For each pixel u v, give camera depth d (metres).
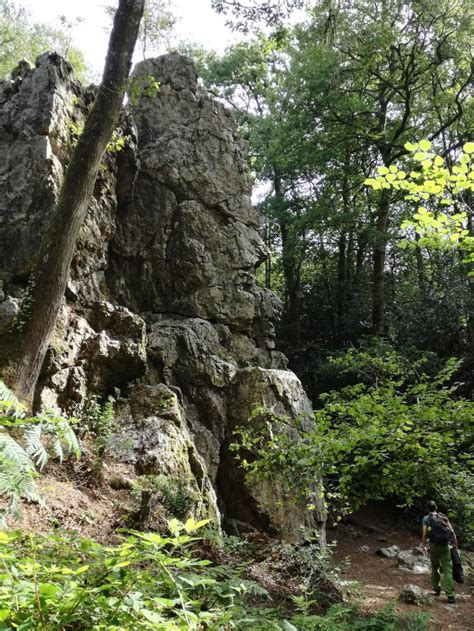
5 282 9.56
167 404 10.04
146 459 8.67
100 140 8.68
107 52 8.91
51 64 11.12
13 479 1.86
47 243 8.45
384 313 22.30
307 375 23.11
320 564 8.75
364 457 5.89
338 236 27.30
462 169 5.45
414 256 26.34
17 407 2.12
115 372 10.16
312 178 26.41
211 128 14.30
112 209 12.23
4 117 10.79
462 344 20.78
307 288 27.02
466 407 6.20
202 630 2.14
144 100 14.04
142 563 3.99
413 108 22.77
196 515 8.38
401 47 20.53
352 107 21.38
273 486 10.68
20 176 10.29
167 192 13.35
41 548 2.18
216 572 4.11
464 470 6.25
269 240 28.98
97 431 9.01
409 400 8.86
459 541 13.52
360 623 6.08
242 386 11.91
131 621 1.60
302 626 4.43
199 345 12.19
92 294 11.34
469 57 20.59
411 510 17.33
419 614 6.84
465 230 6.05
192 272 13.05
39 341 8.22
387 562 13.43
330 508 13.59
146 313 12.67
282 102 23.52
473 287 21.09
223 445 11.41
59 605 1.53
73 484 7.37
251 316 13.53
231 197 14.02
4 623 1.40
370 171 24.28
